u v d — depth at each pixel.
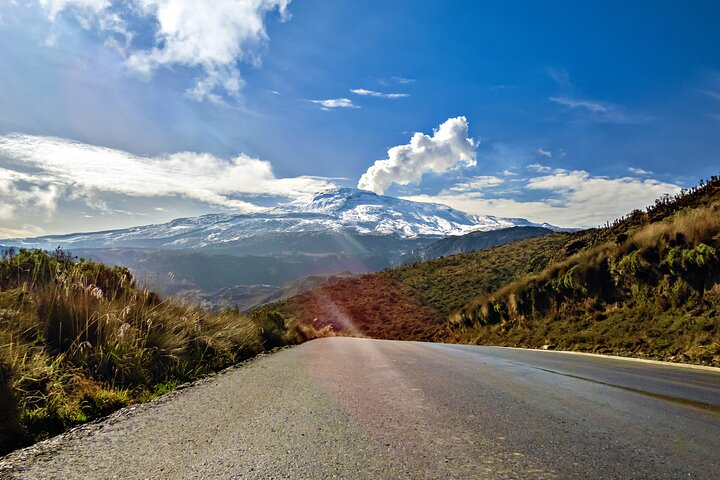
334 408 4.18
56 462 2.86
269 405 4.35
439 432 3.36
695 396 4.76
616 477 2.46
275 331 13.77
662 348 10.96
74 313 5.98
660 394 4.87
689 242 13.43
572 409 4.12
